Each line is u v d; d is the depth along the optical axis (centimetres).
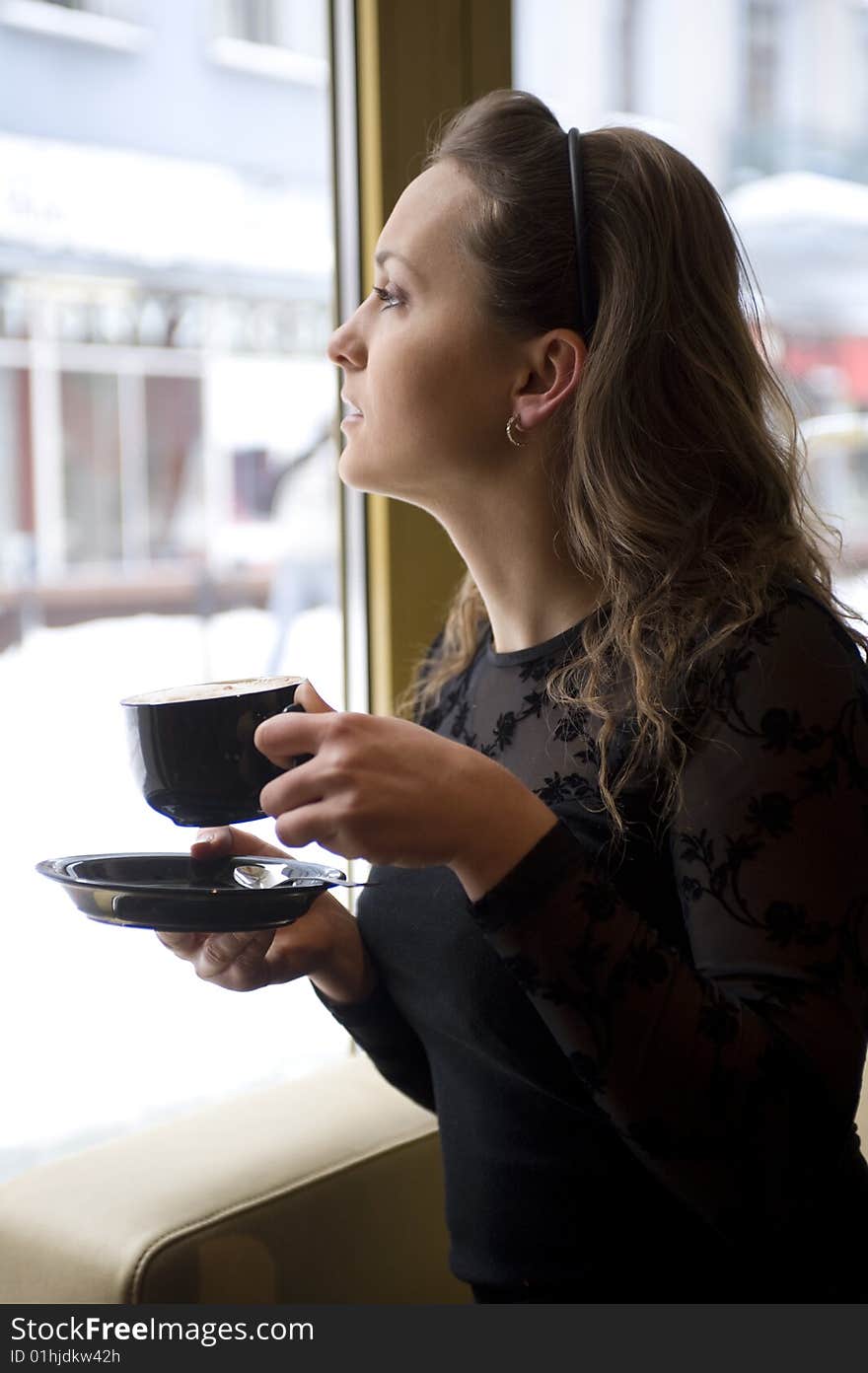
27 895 209
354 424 84
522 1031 75
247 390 429
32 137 390
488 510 83
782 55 235
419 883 82
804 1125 62
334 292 127
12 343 465
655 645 73
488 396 79
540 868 60
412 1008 86
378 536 126
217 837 79
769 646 68
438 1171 104
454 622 101
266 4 377
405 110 120
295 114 297
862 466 251
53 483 526
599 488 76
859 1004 64
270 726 60
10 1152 144
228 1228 90
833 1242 72
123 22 394
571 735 78
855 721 67
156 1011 172
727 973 64
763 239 248
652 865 73
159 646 480
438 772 59
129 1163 98
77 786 283
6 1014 167
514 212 77
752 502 79
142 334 443
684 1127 60
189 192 409
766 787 65
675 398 78
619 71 184
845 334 262
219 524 472
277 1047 163
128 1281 85
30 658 452
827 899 64
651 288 76
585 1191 77
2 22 376
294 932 87
